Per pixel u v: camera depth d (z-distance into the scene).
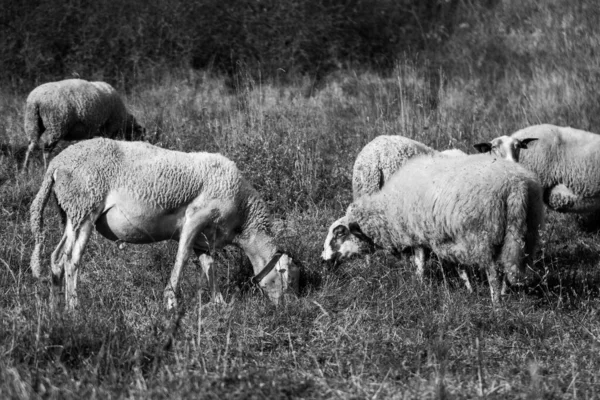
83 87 15.11
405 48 25.91
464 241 9.29
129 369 7.27
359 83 22.12
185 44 23.89
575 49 22.95
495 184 9.11
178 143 15.12
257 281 9.93
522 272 9.40
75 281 8.95
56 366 7.22
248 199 9.76
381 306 9.21
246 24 24.61
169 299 9.10
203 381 6.96
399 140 12.20
